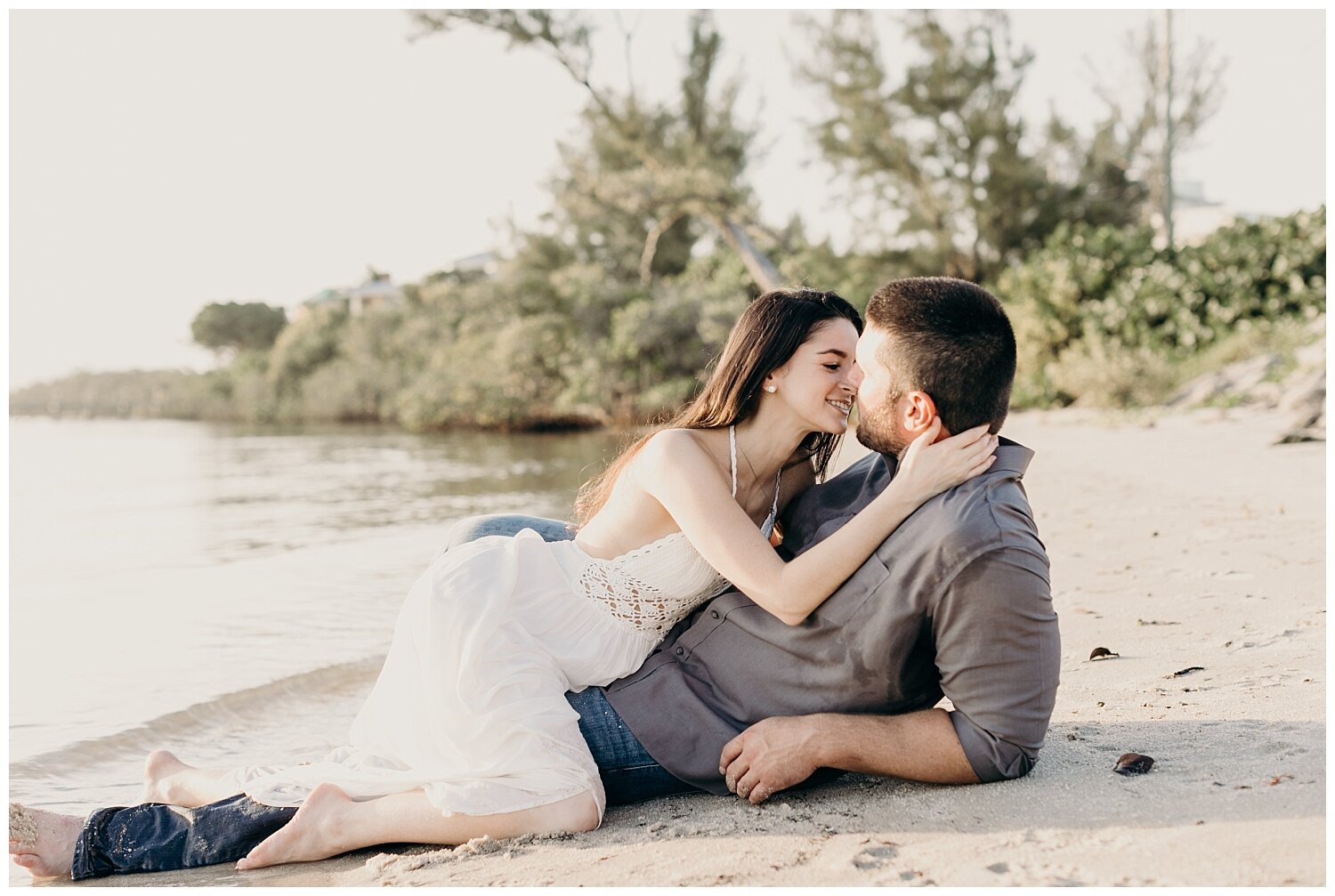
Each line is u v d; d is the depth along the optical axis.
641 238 29.66
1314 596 3.60
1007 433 12.94
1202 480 7.01
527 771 2.14
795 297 2.30
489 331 31.67
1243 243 16.14
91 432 39.62
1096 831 1.81
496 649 2.22
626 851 1.98
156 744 3.49
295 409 46.25
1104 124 25.84
